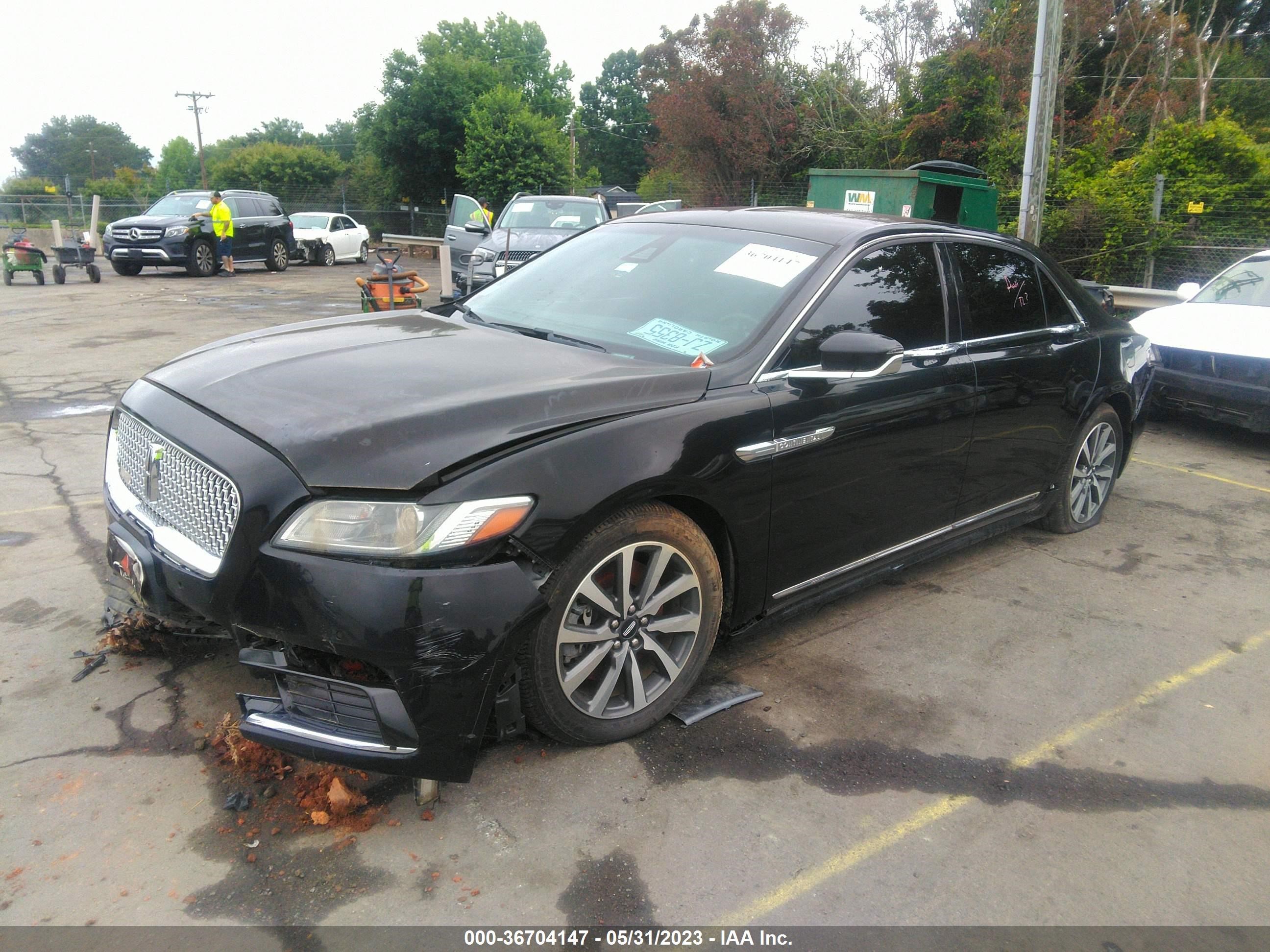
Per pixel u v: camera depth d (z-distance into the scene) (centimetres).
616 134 7269
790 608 333
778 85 2881
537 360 297
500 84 4109
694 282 343
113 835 231
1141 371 495
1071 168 1697
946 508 385
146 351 952
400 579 220
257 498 227
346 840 234
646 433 263
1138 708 326
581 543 253
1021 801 270
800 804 261
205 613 240
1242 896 235
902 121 2380
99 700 288
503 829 242
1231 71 2425
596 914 216
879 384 334
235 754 258
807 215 376
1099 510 507
